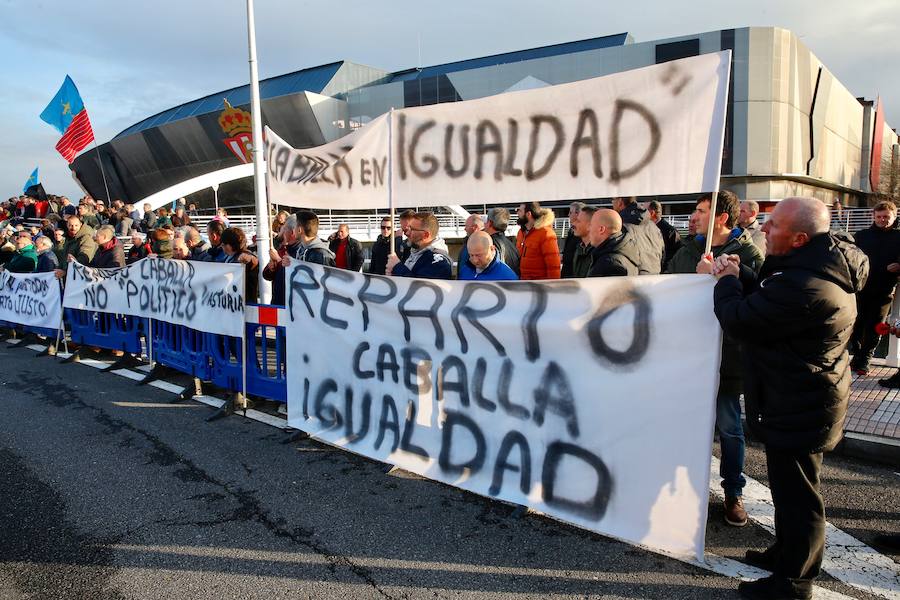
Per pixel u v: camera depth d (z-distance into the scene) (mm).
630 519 3037
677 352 2891
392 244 4324
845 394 2520
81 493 3752
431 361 3832
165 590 2740
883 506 3535
